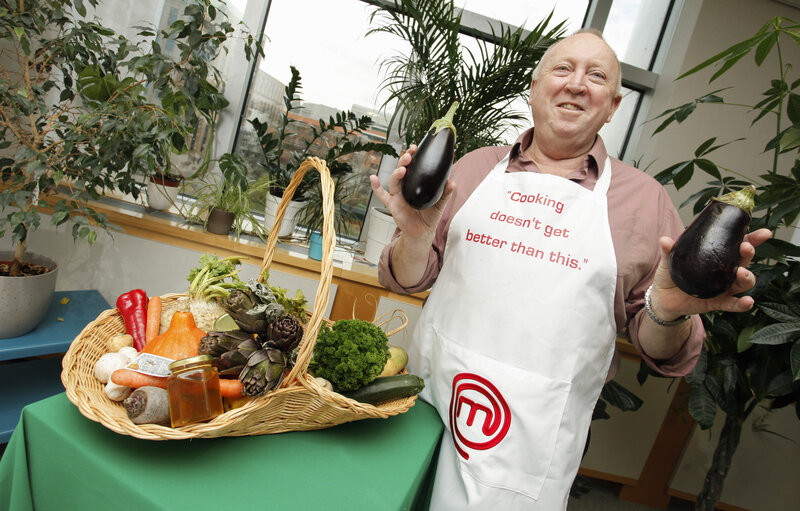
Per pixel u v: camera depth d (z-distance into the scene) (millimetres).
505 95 1862
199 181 1996
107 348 908
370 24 2145
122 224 1785
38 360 1735
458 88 1890
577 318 976
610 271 989
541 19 2252
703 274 624
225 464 750
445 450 1032
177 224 1841
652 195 1069
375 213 2010
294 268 1852
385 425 989
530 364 962
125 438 739
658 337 920
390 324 1876
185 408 688
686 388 2154
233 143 2195
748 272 620
